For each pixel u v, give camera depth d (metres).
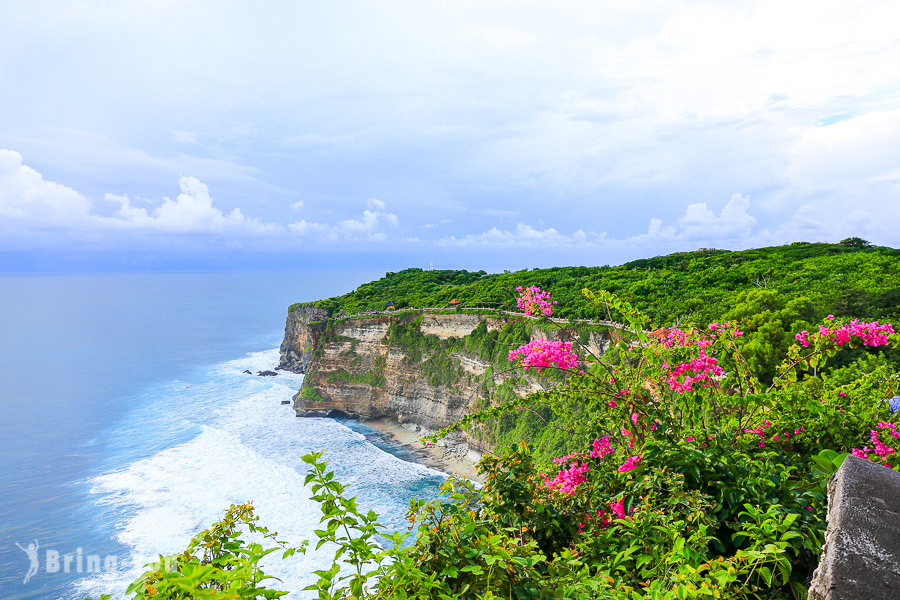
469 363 82.62
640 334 6.89
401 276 157.12
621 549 4.65
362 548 3.52
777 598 3.76
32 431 90.50
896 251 85.06
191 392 118.62
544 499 5.45
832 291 50.41
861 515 2.71
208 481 66.12
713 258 101.75
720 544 4.26
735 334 6.88
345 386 96.88
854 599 2.35
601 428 6.57
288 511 55.84
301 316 135.00
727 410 6.83
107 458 76.12
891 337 6.25
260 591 2.95
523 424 68.88
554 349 6.75
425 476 68.25
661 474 5.01
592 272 106.19
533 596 3.73
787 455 5.99
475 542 4.08
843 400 6.70
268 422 94.62
